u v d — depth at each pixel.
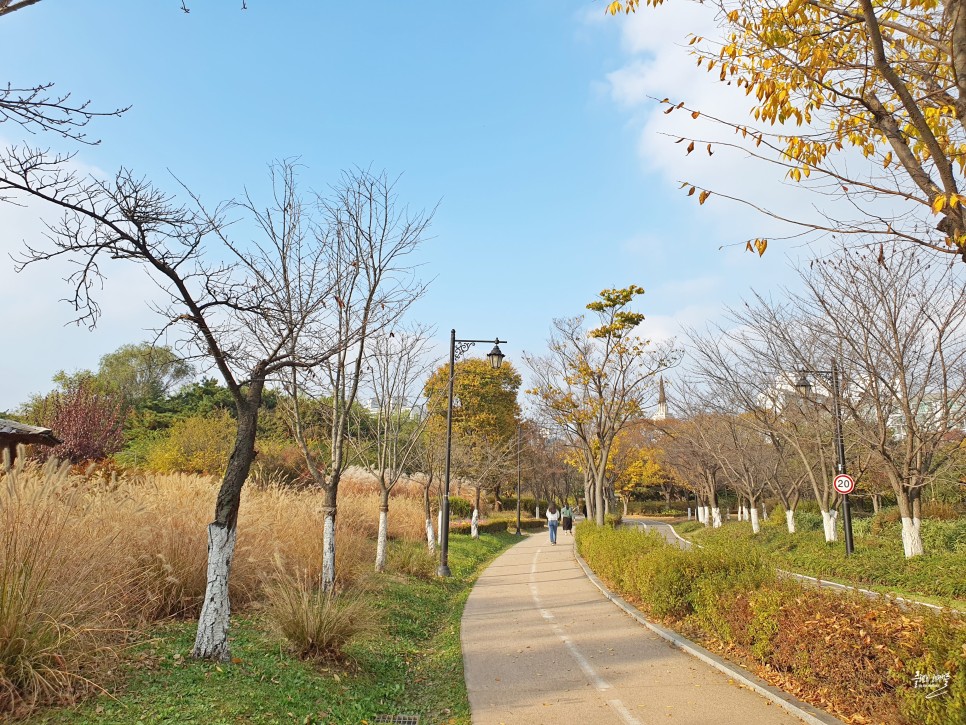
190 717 5.08
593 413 22.42
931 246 4.60
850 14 5.04
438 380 31.25
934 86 4.97
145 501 9.09
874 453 18.00
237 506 6.87
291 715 5.61
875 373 16.53
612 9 6.12
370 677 7.54
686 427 33.38
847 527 19.39
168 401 39.34
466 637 9.99
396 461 16.94
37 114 4.35
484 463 33.72
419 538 23.84
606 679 7.28
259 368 7.25
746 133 5.59
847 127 5.53
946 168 4.26
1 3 4.22
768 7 5.50
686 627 9.45
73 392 25.20
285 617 7.53
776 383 22.86
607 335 21.66
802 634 6.12
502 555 26.08
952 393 16.98
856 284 16.52
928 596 14.34
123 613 6.94
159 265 6.29
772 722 5.57
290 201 10.52
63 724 4.68
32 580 5.43
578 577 17.69
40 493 6.18
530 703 6.53
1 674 4.82
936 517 24.73
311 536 12.02
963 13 4.30
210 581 6.61
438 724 6.22
